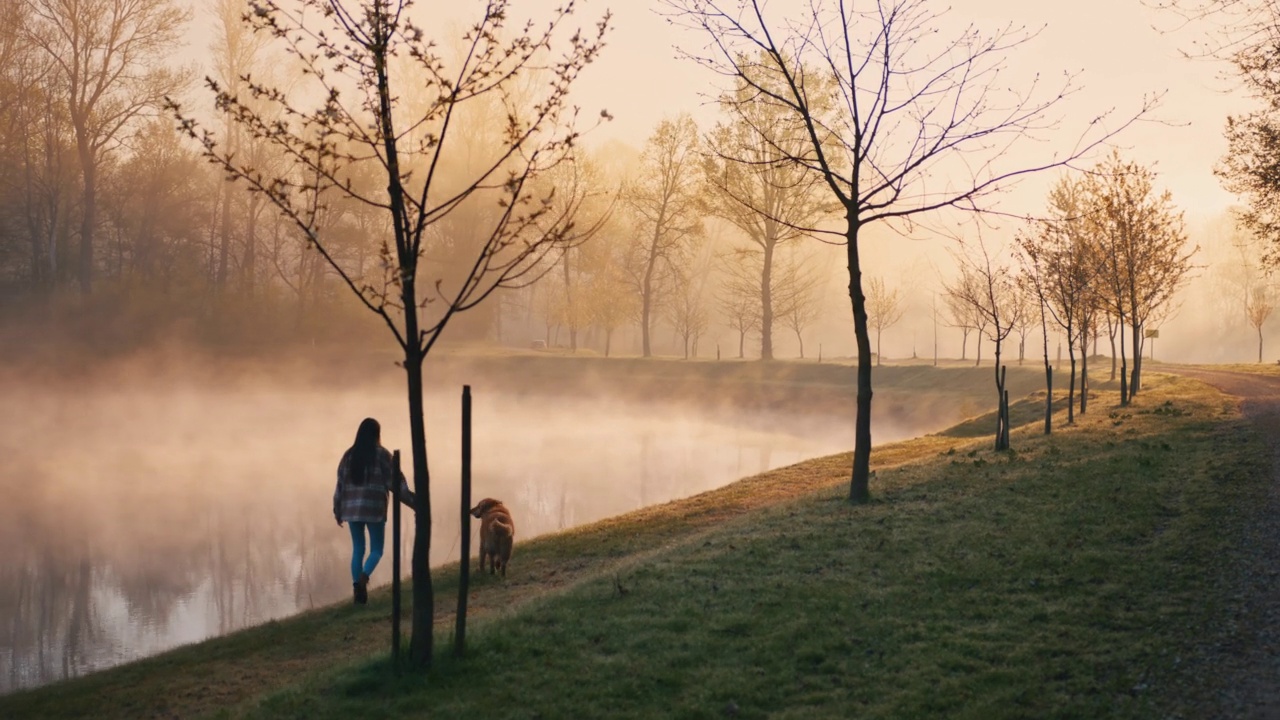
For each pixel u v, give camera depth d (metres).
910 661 6.97
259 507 26.31
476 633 8.05
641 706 6.35
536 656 7.43
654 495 26.86
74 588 18.06
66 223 65.62
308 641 9.91
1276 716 5.56
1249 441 15.25
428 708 6.45
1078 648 7.00
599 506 25.09
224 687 8.48
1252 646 6.72
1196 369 42.69
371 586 17.27
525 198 7.23
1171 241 28.72
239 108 6.89
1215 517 10.41
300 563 20.08
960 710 6.06
